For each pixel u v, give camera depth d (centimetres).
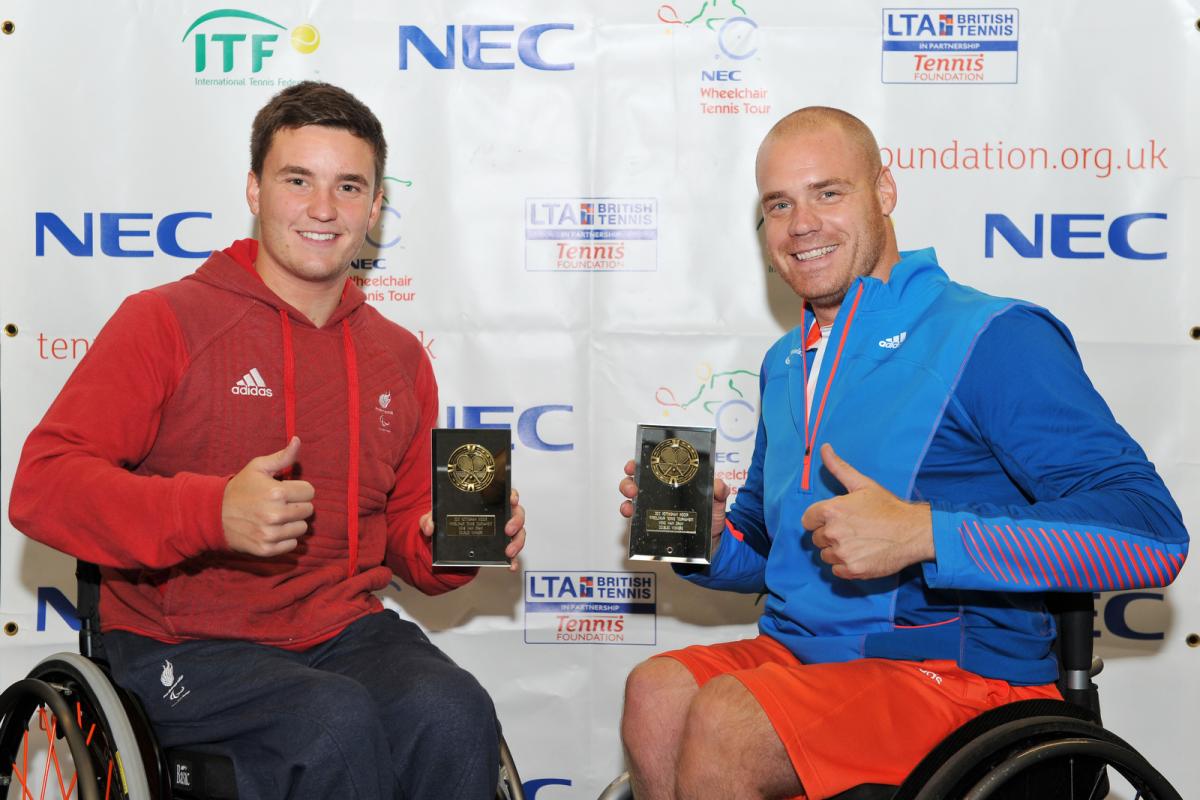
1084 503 142
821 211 175
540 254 232
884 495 146
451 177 231
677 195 231
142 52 229
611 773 234
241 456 169
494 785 157
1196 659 228
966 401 157
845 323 172
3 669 230
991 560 141
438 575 188
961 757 130
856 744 142
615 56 230
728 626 234
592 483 234
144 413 163
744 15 230
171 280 231
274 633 166
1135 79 227
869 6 229
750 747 143
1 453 229
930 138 229
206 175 230
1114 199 228
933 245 230
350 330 184
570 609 234
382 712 155
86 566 165
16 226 229
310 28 230
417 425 194
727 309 232
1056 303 229
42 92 228
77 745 143
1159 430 228
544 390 233
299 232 174
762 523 193
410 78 230
